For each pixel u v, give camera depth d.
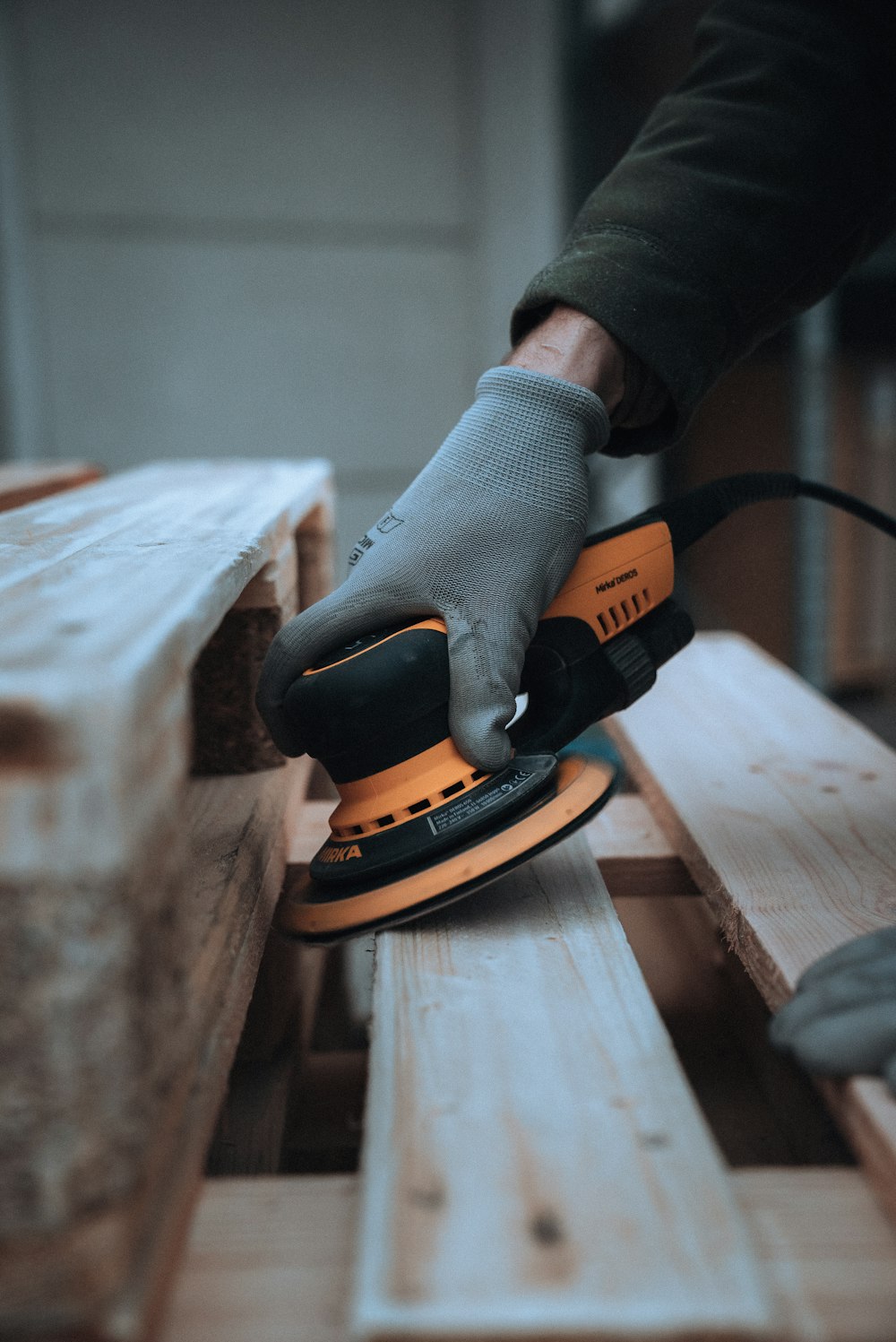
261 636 1.36
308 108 4.27
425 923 1.02
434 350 4.55
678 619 1.21
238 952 0.94
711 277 1.06
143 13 4.10
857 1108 0.72
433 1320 0.55
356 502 4.62
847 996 0.77
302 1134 1.39
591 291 1.04
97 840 0.53
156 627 0.63
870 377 4.22
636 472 4.41
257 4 4.16
